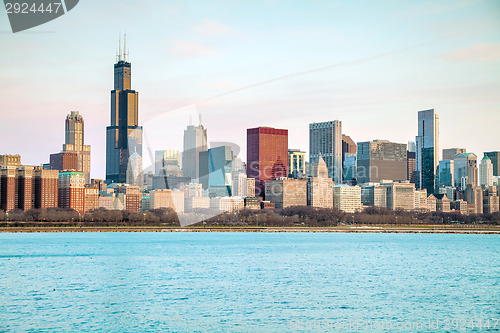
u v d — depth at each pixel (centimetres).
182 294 11319
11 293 11425
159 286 12394
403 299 10988
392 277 14338
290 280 13500
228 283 12925
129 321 8950
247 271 15312
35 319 9094
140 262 17638
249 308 9962
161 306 10100
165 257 19388
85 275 14312
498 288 12500
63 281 13175
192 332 8312
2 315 9362
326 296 11206
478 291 12062
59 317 9238
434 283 13300
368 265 17212
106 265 16712
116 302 10431
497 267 16850
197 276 14162
